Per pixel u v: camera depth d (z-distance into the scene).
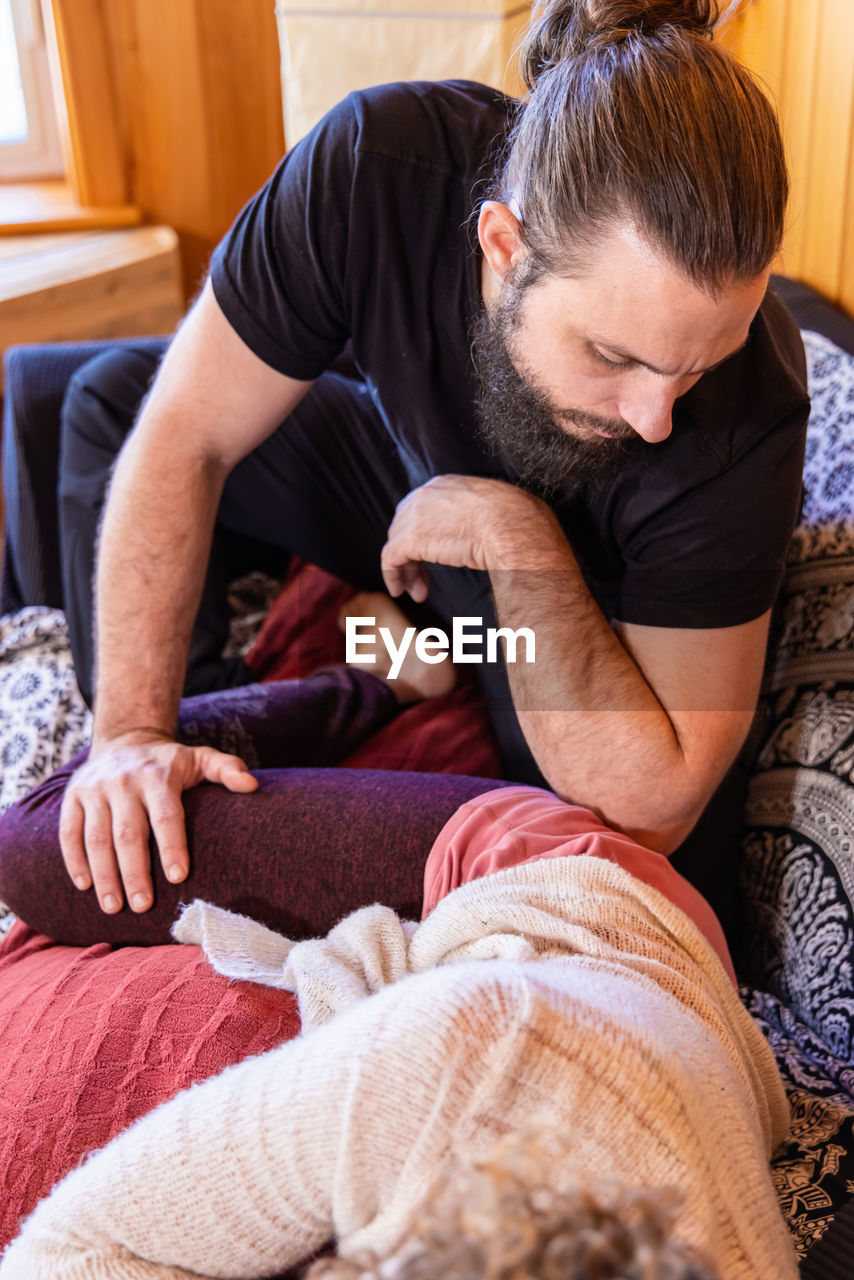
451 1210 0.42
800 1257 0.85
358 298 1.15
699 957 0.88
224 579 1.61
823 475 1.37
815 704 1.26
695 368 0.90
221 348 1.19
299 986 0.87
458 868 0.98
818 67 1.58
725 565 1.04
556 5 0.95
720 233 0.82
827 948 1.16
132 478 1.22
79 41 2.40
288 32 1.87
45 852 1.11
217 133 2.56
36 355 1.76
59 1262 0.67
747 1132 0.70
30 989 0.97
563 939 0.83
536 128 0.92
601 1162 0.60
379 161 1.10
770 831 1.29
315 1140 0.62
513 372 1.02
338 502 1.55
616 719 1.05
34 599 1.77
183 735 1.27
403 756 1.34
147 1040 0.86
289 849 1.05
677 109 0.83
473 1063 0.62
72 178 2.58
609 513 1.12
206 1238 0.65
